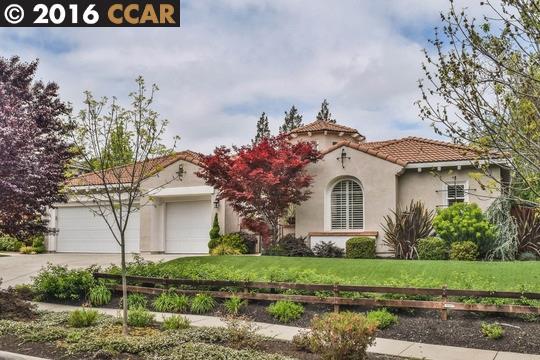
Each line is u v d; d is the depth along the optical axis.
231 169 19.36
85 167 13.24
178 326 9.15
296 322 10.23
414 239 18.23
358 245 19.02
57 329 8.80
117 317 9.96
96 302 12.30
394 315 9.99
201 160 20.53
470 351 8.12
